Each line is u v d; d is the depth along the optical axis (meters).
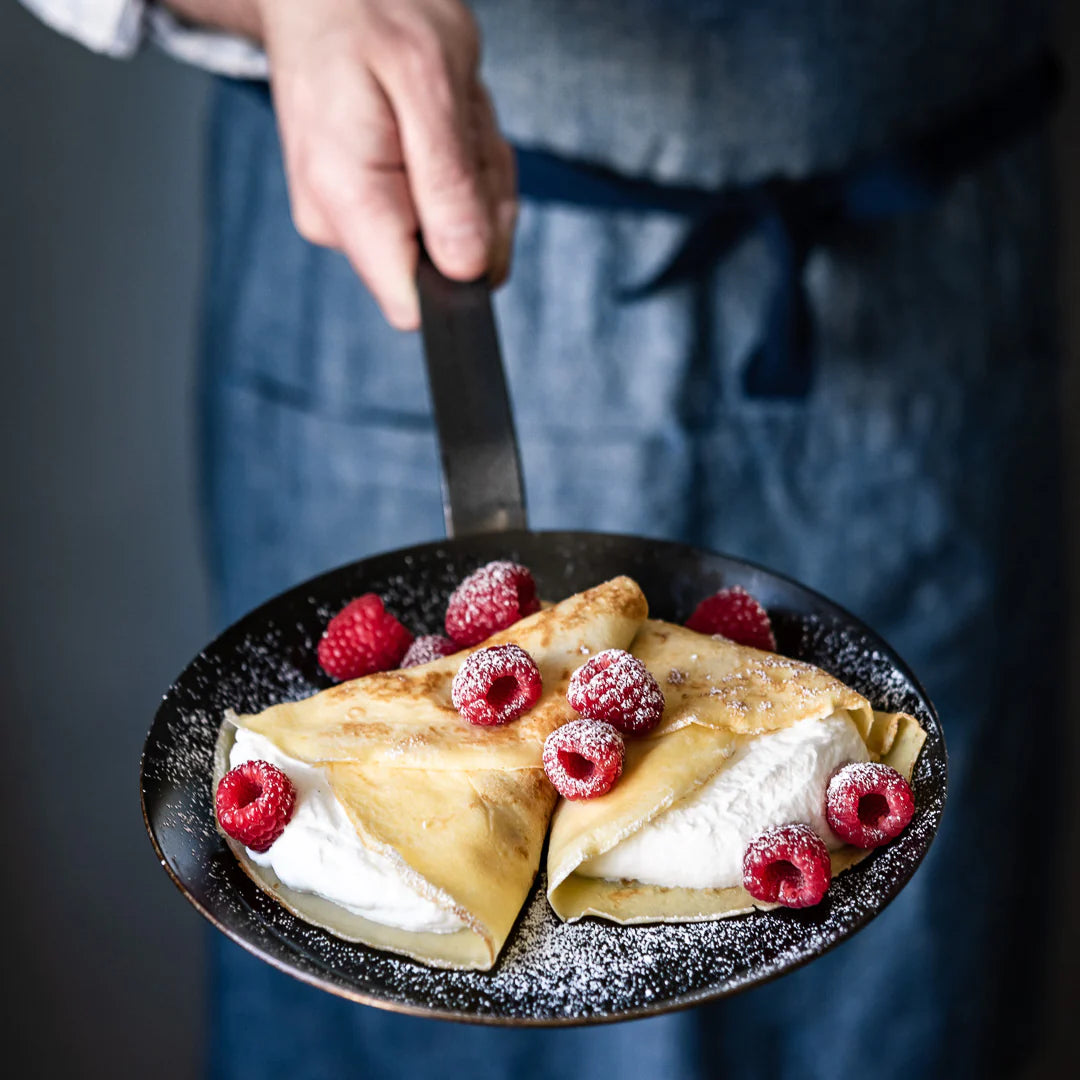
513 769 0.72
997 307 1.09
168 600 1.48
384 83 0.87
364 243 0.87
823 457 1.06
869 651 0.77
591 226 1.01
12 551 1.42
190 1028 1.46
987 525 1.13
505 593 0.78
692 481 1.05
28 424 1.39
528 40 0.98
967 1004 1.24
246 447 1.17
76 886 1.46
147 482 1.44
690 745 0.72
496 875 0.70
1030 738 1.24
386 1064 1.16
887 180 1.02
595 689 0.72
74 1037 1.44
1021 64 1.05
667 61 0.98
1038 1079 1.41
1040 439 1.17
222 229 1.16
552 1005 0.66
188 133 1.35
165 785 0.71
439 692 0.75
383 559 0.82
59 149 1.32
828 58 0.98
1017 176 1.08
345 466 1.12
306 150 0.89
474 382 0.82
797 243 1.02
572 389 1.04
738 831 0.71
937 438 1.08
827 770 0.73
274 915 0.69
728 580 0.81
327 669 0.79
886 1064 1.22
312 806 0.71
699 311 1.02
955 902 1.20
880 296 1.04
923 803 0.72
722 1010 1.13
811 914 0.69
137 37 0.99
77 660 1.46
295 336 1.11
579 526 1.08
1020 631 1.20
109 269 1.37
